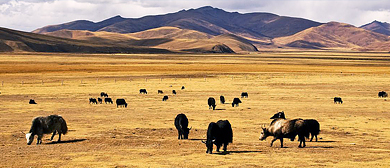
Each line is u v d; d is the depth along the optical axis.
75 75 113.69
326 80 99.56
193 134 29.53
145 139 26.58
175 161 18.97
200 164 18.28
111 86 83.12
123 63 184.62
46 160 19.22
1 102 54.34
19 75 111.12
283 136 23.25
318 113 44.19
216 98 62.47
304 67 168.00
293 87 82.38
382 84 88.69
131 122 36.41
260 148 23.11
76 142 25.05
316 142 25.95
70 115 41.75
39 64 166.00
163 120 37.94
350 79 102.81
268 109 47.94
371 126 34.66
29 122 35.69
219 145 21.52
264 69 149.75
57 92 70.12
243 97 63.59
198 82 94.50
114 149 22.48
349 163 18.47
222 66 166.62
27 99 58.75
